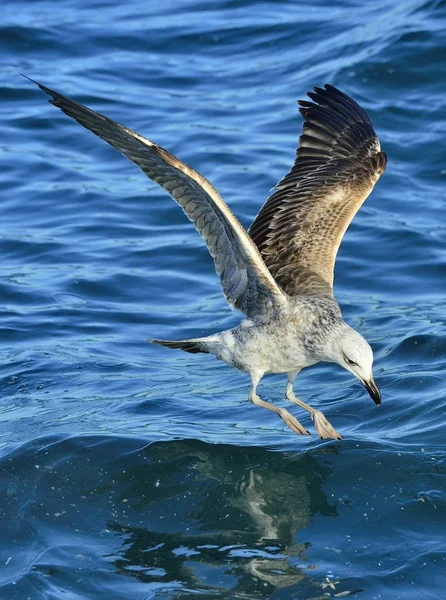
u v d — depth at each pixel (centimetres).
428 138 1891
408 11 2241
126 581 930
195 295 1530
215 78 2131
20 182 1811
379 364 1327
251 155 1861
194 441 1138
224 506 1038
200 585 924
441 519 1005
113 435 1143
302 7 2364
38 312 1477
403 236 1644
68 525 1010
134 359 1374
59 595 910
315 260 1122
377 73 2047
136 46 2245
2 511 1027
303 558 958
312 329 1046
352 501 1038
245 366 1097
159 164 985
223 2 2405
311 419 1205
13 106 2025
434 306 1476
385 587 915
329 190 1177
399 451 1103
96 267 1588
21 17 2330
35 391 1294
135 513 1029
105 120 962
